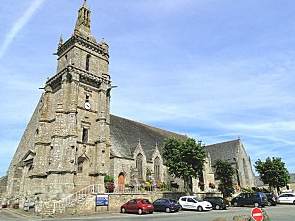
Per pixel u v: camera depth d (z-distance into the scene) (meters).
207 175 62.97
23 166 49.06
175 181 56.34
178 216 30.17
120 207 37.84
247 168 75.50
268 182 60.59
